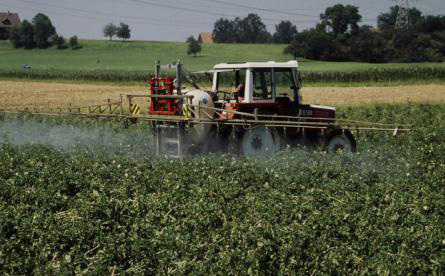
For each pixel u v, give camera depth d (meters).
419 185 18.33
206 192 17.16
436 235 13.62
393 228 14.30
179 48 198.88
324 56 163.12
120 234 13.94
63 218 15.33
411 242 13.38
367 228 14.32
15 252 13.44
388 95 67.88
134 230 14.41
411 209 16.03
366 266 12.60
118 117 26.30
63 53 190.12
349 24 167.75
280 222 15.02
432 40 163.88
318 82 97.31
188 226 14.88
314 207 15.79
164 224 15.23
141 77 101.94
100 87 86.12
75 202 16.59
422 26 178.75
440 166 20.97
